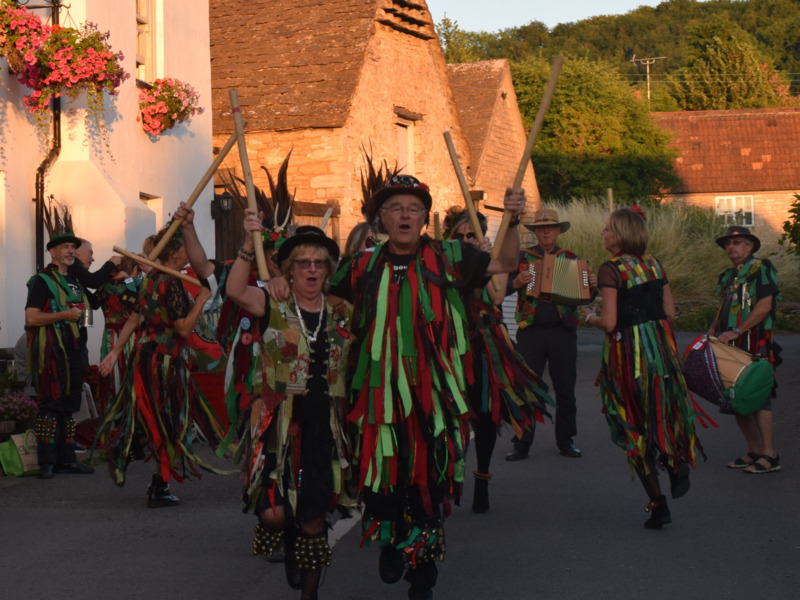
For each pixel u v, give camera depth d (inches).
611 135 1552.7
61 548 230.2
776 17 3649.1
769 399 316.2
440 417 170.2
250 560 220.1
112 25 456.1
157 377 262.2
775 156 1905.8
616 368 243.8
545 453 357.4
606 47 3686.0
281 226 231.0
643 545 228.2
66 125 435.5
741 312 327.3
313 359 175.6
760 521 249.4
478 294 227.9
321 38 725.3
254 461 174.2
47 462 321.7
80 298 333.4
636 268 244.5
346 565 216.4
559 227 359.9
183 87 495.5
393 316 174.6
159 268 258.1
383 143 731.4
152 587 199.6
